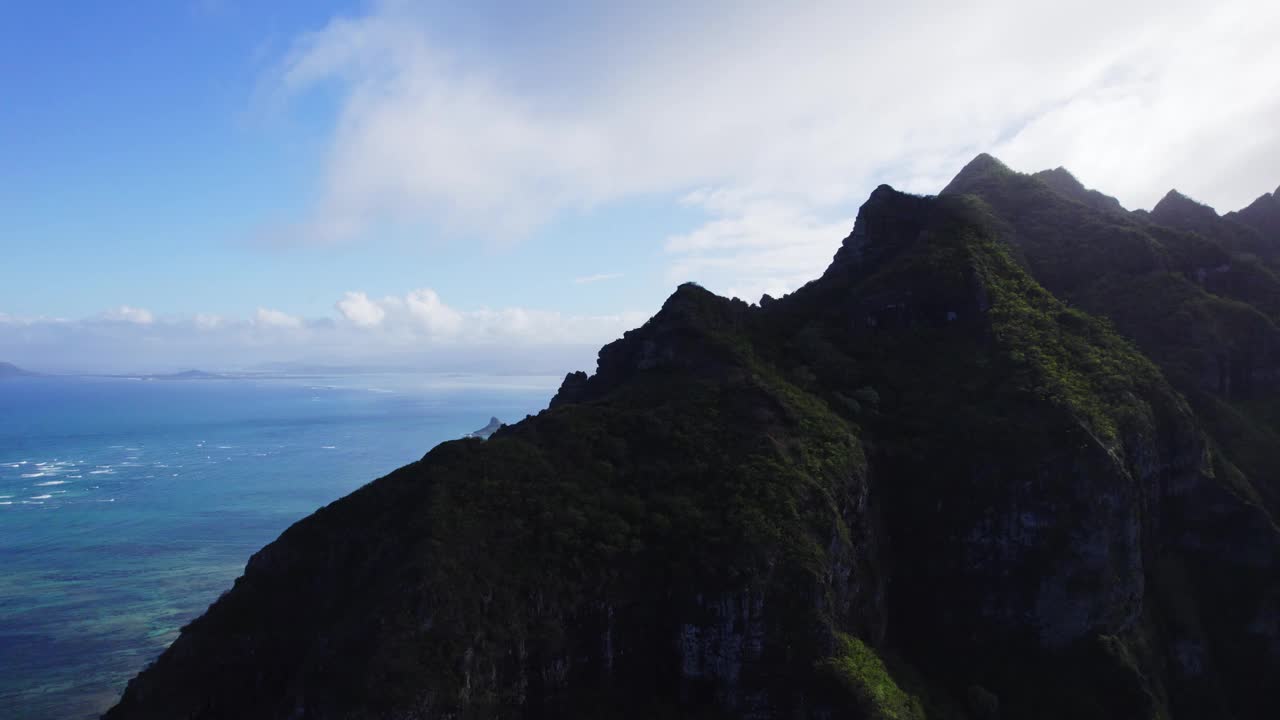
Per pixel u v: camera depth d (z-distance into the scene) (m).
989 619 77.19
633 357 100.94
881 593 76.75
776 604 62.84
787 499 68.88
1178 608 81.56
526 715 59.72
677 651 63.69
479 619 58.75
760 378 86.12
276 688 62.53
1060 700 70.81
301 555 71.44
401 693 53.06
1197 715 75.44
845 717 57.75
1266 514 83.88
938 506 81.31
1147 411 87.00
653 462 76.00
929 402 89.94
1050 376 86.69
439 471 71.69
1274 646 79.31
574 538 66.19
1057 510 76.38
